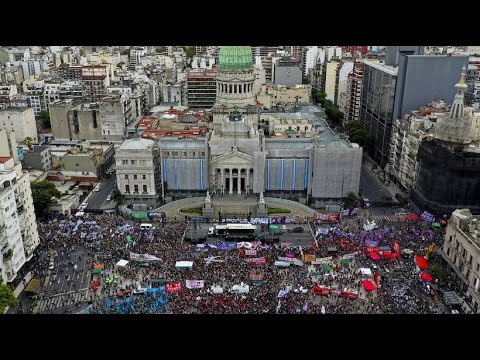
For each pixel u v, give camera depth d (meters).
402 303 130.25
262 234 173.25
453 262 146.50
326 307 127.06
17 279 142.38
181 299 130.88
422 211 191.25
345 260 151.50
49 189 193.38
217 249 161.25
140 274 145.88
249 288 136.12
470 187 181.62
